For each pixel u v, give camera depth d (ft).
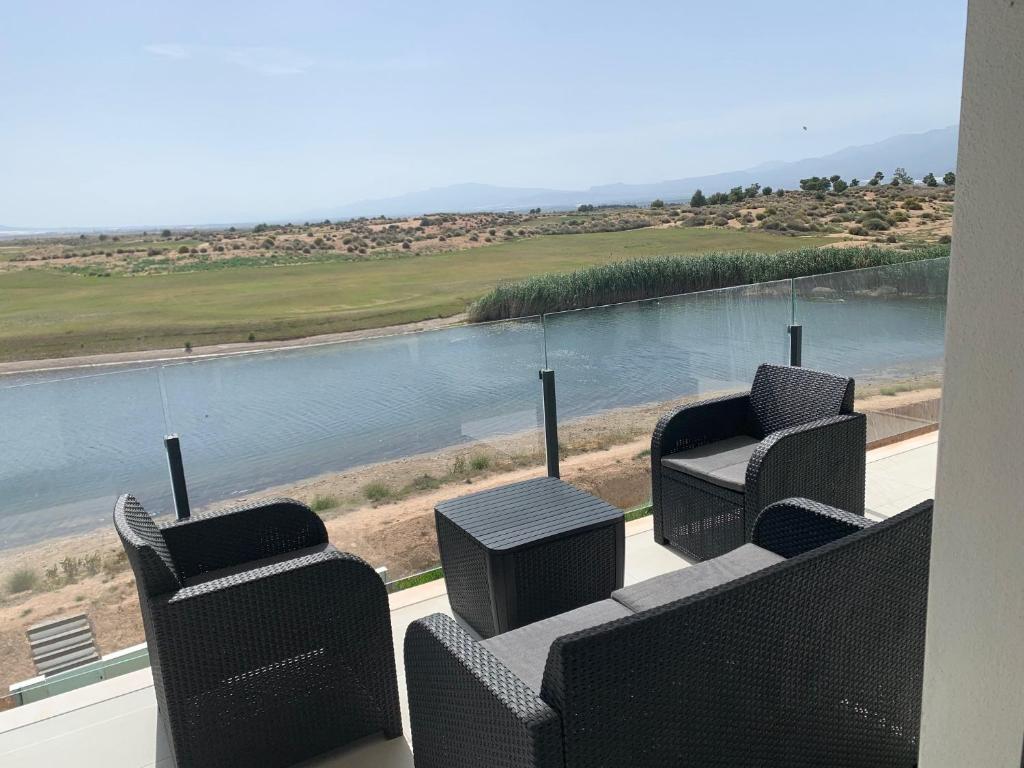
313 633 7.52
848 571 5.66
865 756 6.13
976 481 3.03
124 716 8.83
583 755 4.76
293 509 9.69
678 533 11.84
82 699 9.20
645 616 4.79
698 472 11.12
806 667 5.56
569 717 4.68
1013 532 2.91
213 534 9.30
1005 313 2.80
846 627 5.75
